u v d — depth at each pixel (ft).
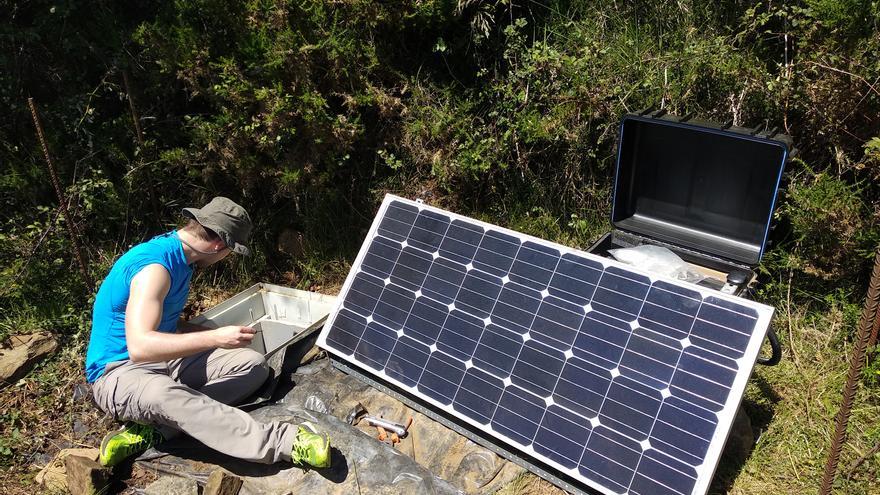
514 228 10.69
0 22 10.57
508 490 6.57
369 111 11.01
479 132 10.64
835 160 8.57
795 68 8.48
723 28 9.71
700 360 6.13
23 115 10.58
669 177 8.40
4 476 7.55
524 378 6.86
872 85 7.70
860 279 8.34
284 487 6.67
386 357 7.77
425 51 11.10
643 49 10.03
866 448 6.85
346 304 8.34
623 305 6.64
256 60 10.06
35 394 8.67
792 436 7.11
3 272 9.97
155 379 6.76
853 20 7.71
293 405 7.68
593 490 6.35
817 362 7.91
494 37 10.72
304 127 10.23
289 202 11.27
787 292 8.56
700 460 5.86
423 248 8.09
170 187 11.15
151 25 10.22
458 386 7.20
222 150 10.31
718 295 6.25
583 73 9.66
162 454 7.15
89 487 6.72
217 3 9.89
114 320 7.01
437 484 6.54
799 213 8.02
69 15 10.78
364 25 10.45
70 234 10.39
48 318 9.68
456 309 7.54
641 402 6.25
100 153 10.83
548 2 10.66
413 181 11.12
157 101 10.98
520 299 7.20
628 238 8.78
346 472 6.74
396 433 7.25
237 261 11.05
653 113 8.20
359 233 11.19
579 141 9.98
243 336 6.70
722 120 9.19
